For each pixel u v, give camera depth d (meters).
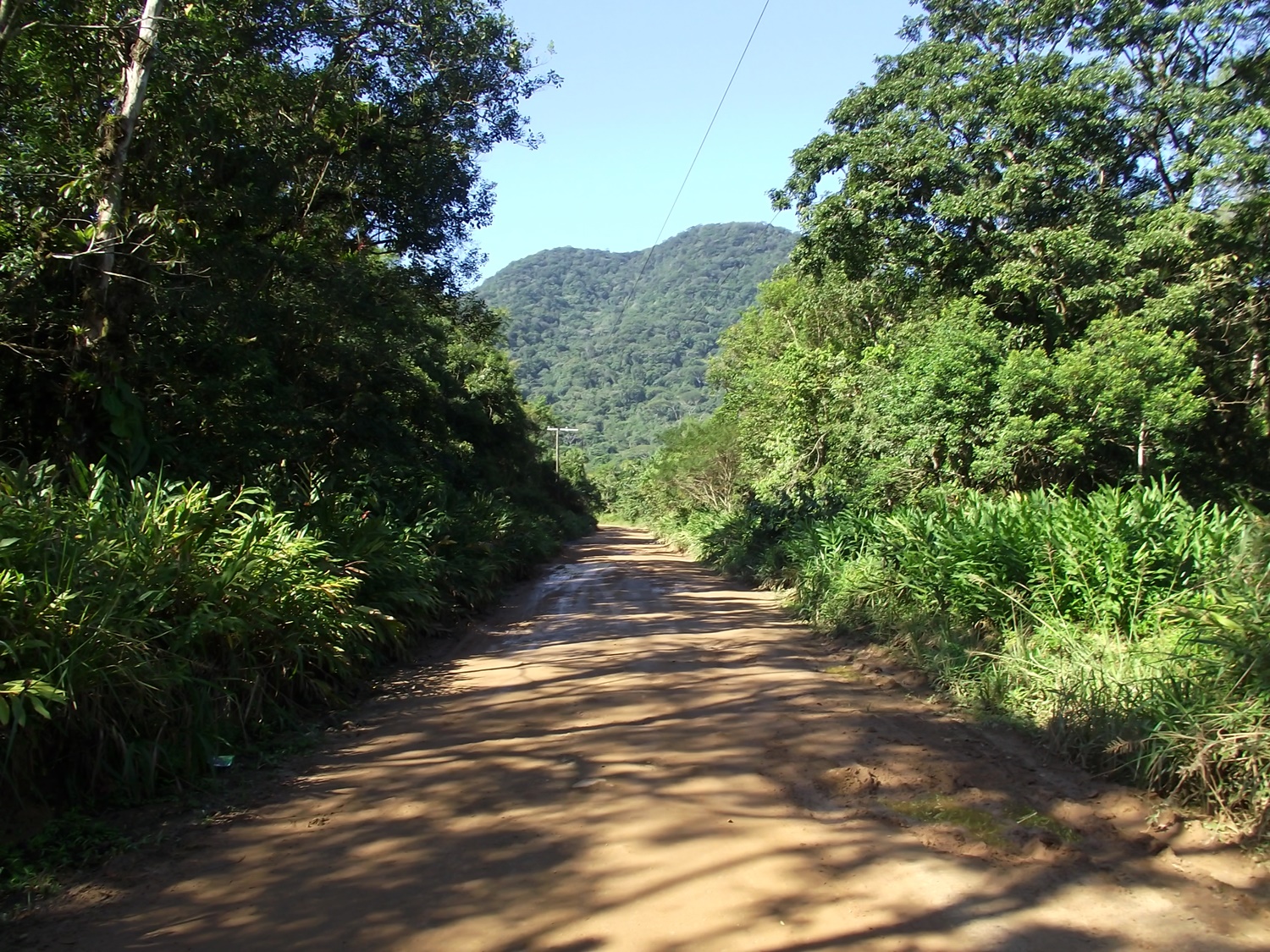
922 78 18.53
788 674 8.89
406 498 15.53
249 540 7.40
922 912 3.80
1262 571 5.59
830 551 13.80
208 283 11.41
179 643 6.07
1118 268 16.09
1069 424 13.23
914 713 7.30
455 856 4.48
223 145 11.53
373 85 16.06
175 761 5.64
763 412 24.62
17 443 9.18
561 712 7.52
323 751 6.57
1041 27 18.64
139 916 3.92
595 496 85.88
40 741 5.11
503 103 17.80
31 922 3.88
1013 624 8.59
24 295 8.90
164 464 9.68
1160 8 18.09
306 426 13.87
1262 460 16.75
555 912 3.83
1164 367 13.23
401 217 17.28
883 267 20.80
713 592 17.98
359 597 9.91
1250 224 15.47
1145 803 5.08
